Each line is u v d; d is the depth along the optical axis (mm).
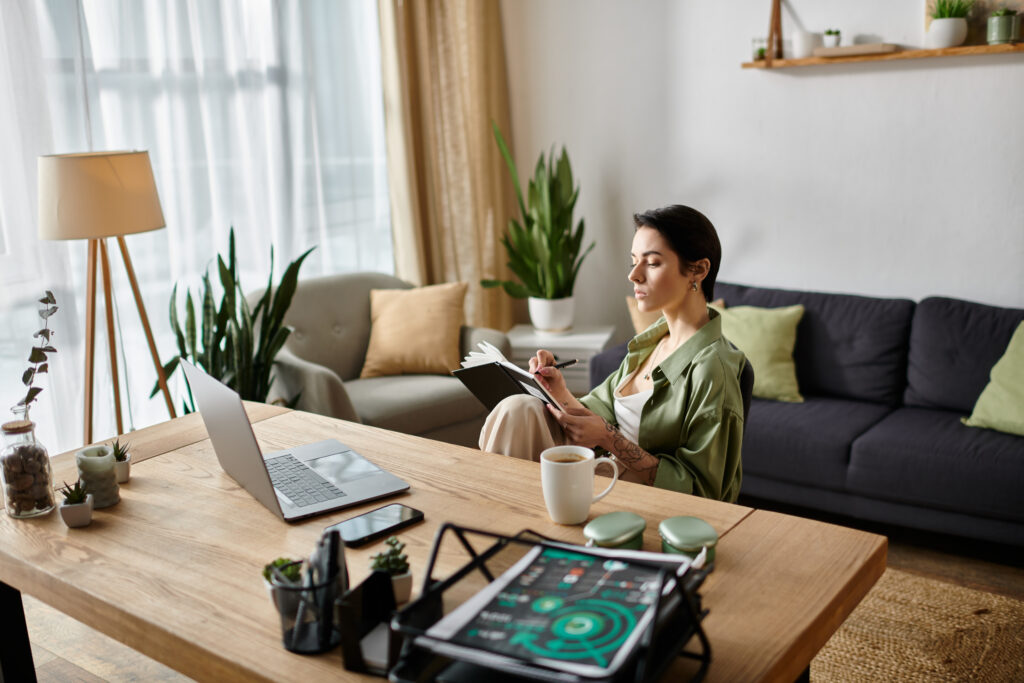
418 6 3898
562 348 3951
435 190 4102
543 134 4312
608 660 837
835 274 3617
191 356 2934
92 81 2811
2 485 1519
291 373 3029
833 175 3537
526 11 4191
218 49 3227
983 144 3188
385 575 1058
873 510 2711
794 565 1199
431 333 3449
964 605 2303
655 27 3873
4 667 1633
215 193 3297
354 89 3877
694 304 1855
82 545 1372
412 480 1577
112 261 2949
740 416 1745
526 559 1062
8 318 2656
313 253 3756
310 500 1488
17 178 2629
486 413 3402
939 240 3344
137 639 1158
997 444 2557
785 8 3496
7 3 2549
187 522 1440
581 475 1332
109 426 2980
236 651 1055
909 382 3084
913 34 3242
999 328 2924
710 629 1043
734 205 3834
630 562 1012
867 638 2158
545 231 3895
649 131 4008
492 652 863
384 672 982
